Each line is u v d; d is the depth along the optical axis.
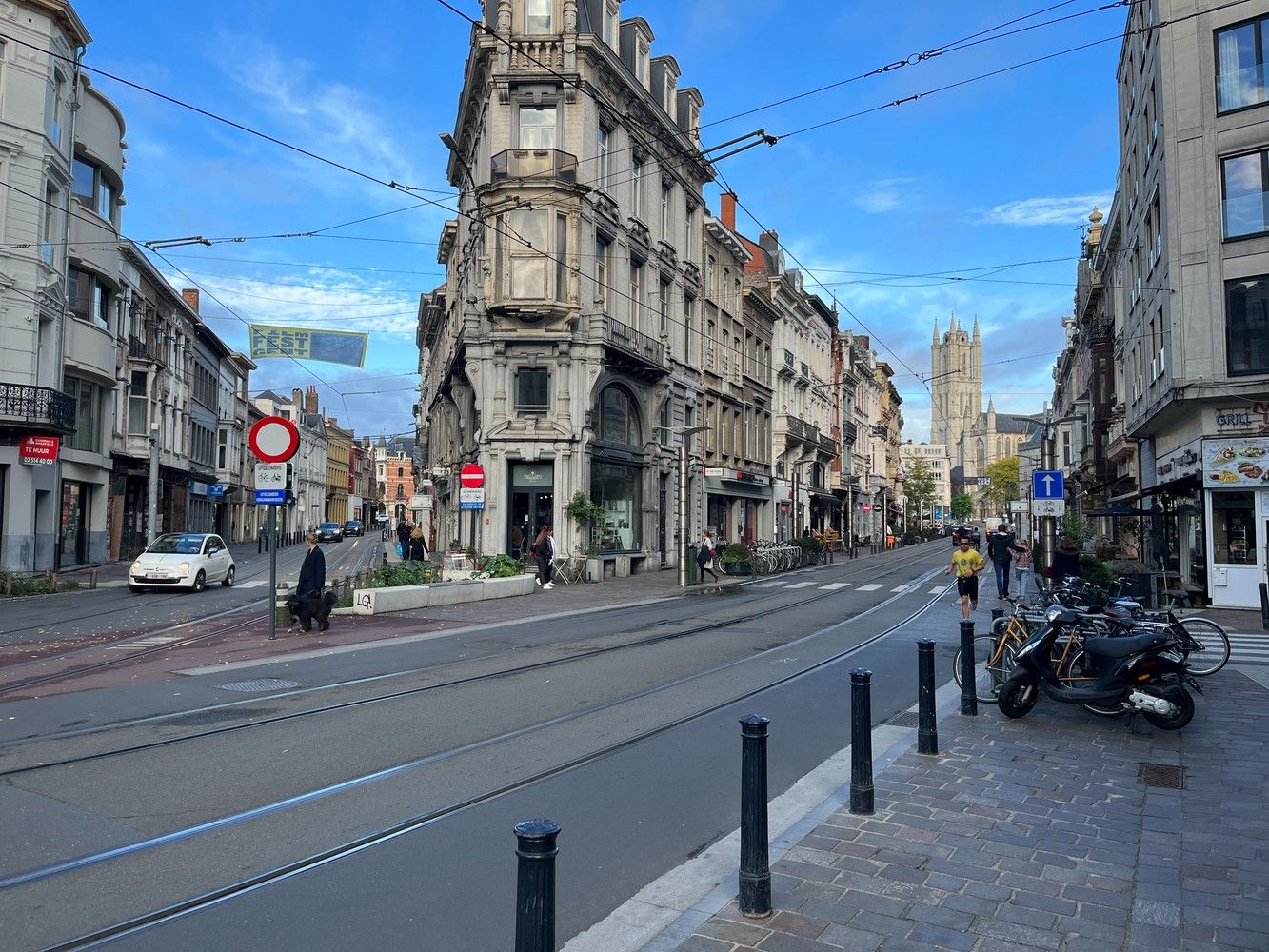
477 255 28.14
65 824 5.36
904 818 5.53
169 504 42.88
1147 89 23.59
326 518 95.56
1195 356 19.86
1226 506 19.62
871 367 79.38
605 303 28.47
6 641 13.45
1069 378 56.03
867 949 3.81
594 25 28.92
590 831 5.40
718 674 10.74
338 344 22.94
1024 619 9.53
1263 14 19.44
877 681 10.55
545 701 9.09
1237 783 6.37
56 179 26.73
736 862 4.82
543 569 23.77
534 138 27.62
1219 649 10.94
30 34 25.17
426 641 13.63
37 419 24.89
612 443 29.03
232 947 3.89
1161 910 4.22
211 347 52.25
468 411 31.56
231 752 7.02
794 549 34.94
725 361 40.16
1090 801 5.93
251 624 15.63
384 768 6.61
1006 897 4.36
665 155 33.09
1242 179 19.62
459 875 4.70
